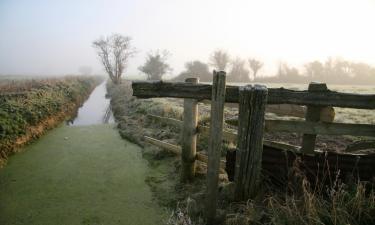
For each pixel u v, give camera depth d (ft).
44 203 13.53
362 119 33.30
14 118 24.58
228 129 22.31
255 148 9.78
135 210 12.87
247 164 9.96
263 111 9.52
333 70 204.13
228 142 18.99
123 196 14.26
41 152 21.71
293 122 10.66
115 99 61.05
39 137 26.35
